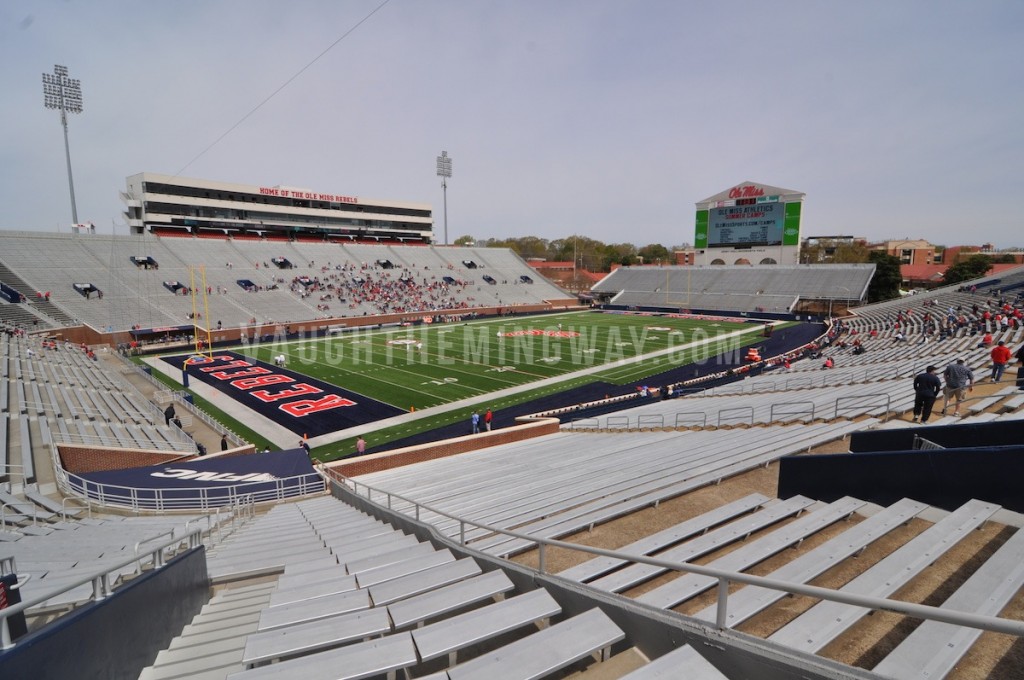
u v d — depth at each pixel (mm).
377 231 75875
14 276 40062
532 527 6117
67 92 45781
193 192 59812
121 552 6324
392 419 22656
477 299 62344
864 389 14141
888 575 3383
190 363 33750
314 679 2727
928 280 78125
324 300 51844
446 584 4043
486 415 19953
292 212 67188
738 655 2303
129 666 3506
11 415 16219
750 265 62750
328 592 4352
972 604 2895
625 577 4031
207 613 4855
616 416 19156
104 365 29844
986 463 4406
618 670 2752
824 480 5758
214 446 18875
